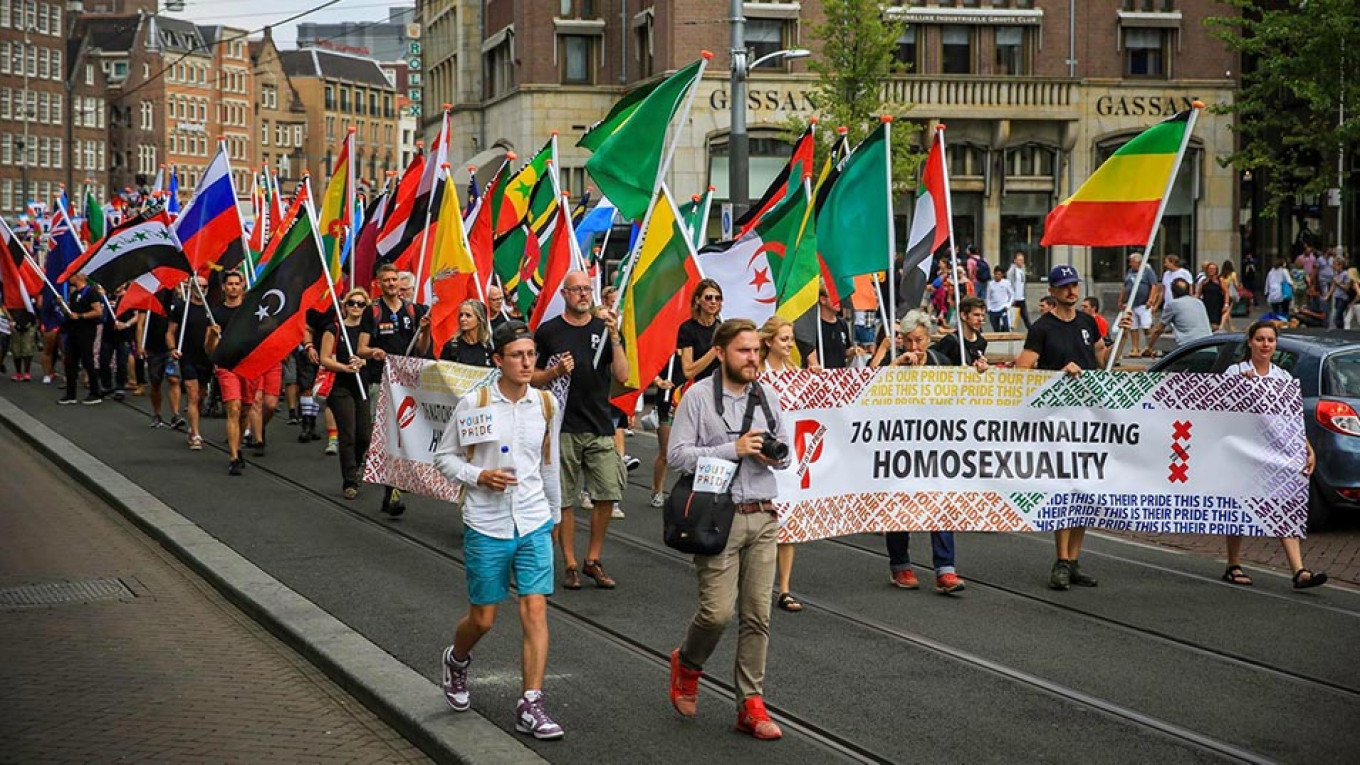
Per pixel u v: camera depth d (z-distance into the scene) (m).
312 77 139.00
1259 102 37.16
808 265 13.05
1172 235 49.62
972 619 9.92
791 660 8.89
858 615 10.02
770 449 7.35
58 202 26.98
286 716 8.07
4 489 15.83
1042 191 49.03
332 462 17.45
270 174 26.06
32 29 117.50
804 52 29.47
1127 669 8.66
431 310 15.05
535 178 19.27
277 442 19.27
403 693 8.07
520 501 7.48
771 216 13.87
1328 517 13.15
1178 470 10.98
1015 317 39.03
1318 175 37.44
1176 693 8.18
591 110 51.41
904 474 10.69
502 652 9.09
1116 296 49.28
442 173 17.14
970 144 48.41
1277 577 11.31
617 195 12.13
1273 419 10.87
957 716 7.78
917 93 47.44
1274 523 10.88
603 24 51.44
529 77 51.41
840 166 14.74
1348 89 33.91
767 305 13.93
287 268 15.76
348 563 11.77
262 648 9.51
